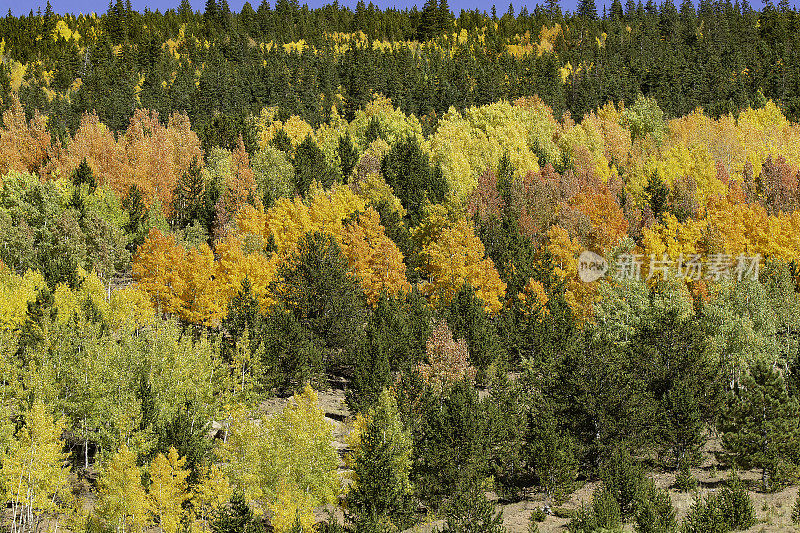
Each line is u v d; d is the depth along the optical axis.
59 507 44.09
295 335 65.31
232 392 60.94
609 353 56.09
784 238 94.88
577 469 50.41
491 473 52.00
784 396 46.91
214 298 77.06
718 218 97.62
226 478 41.47
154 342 59.94
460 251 83.81
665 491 42.31
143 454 46.59
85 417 52.59
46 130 164.50
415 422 51.78
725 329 61.94
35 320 65.06
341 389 72.12
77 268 82.88
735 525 36.91
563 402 54.62
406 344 65.50
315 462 43.97
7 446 46.00
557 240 90.25
